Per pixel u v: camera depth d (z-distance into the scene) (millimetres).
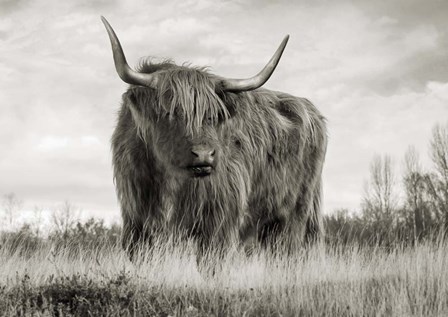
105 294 5934
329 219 14445
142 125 7473
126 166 7688
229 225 8008
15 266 7477
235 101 7797
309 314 6180
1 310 5582
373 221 14812
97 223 12391
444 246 9008
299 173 9727
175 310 5719
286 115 9695
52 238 11117
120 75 7328
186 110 7207
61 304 5559
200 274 7340
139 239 7688
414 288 6867
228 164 7992
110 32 7301
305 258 8844
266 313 6133
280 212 9516
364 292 6645
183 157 7152
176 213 7781
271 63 7762
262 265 7742
